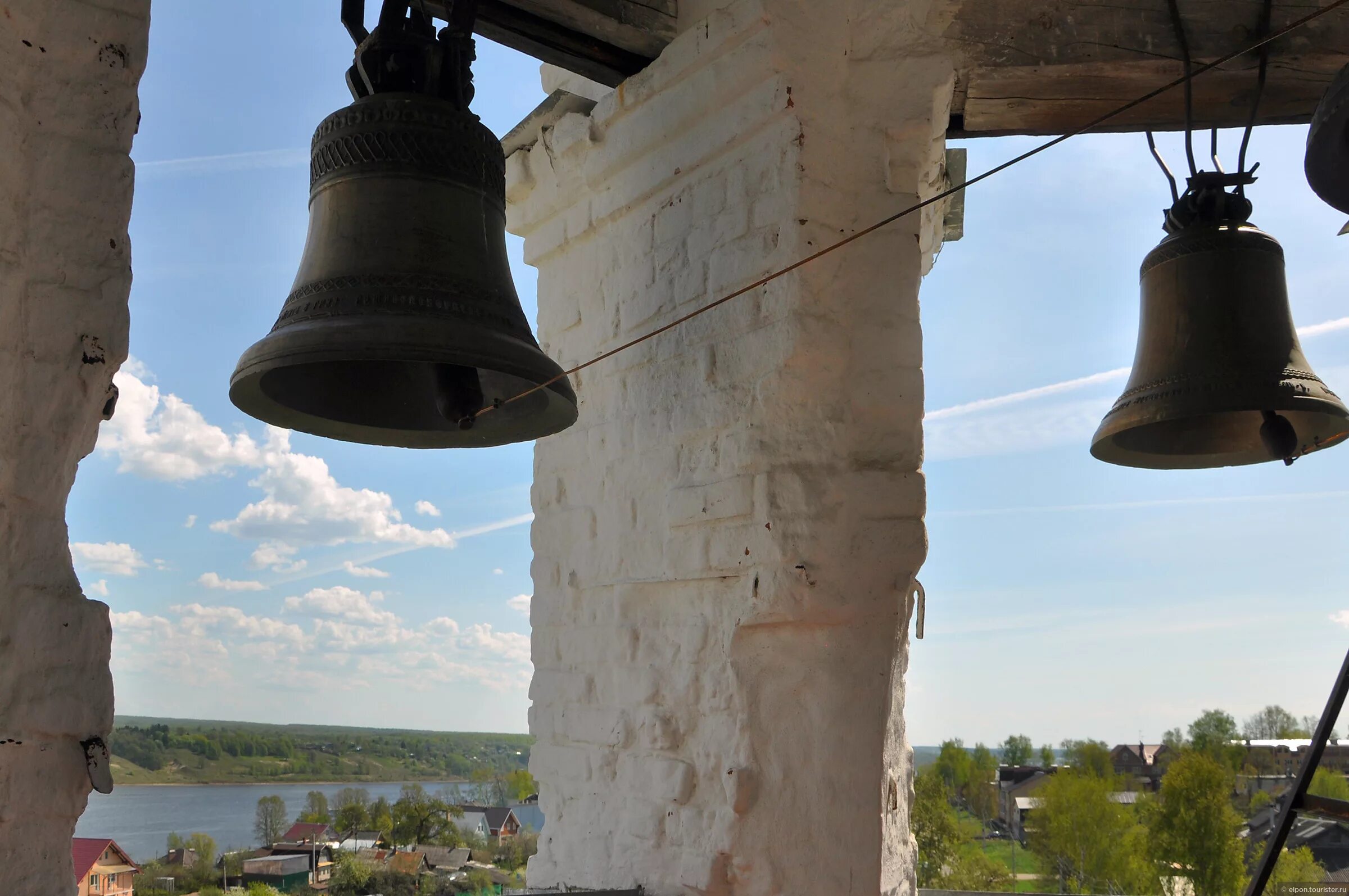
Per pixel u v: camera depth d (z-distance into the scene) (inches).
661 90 108.0
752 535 93.4
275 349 70.1
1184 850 546.9
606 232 119.4
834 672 91.3
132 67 71.0
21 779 63.1
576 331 123.0
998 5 101.0
